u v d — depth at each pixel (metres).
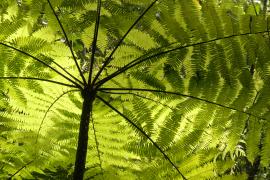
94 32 2.27
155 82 2.38
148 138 2.54
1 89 2.40
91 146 2.94
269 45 2.33
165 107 2.57
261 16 2.35
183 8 2.29
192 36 2.33
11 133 2.84
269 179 5.88
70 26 2.29
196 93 2.42
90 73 2.19
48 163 2.98
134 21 2.27
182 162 2.59
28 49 2.23
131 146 2.69
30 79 2.34
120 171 2.92
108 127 2.79
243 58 2.36
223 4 2.37
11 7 2.30
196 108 2.54
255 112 2.43
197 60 2.36
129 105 2.55
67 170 3.13
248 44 2.34
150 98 2.54
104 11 2.24
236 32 2.32
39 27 2.41
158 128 2.67
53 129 2.86
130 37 2.33
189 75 2.41
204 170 2.58
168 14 2.28
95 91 2.17
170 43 2.34
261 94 2.39
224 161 2.56
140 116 2.54
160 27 2.30
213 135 2.58
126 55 2.37
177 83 2.41
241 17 2.36
